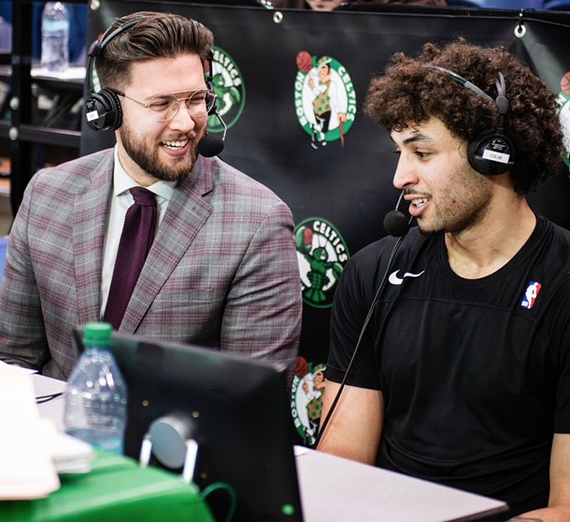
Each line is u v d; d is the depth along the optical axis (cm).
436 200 172
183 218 205
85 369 132
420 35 220
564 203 207
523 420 171
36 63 362
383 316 183
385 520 126
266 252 205
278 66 238
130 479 103
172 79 195
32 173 346
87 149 263
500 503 133
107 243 209
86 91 262
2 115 348
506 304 173
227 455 120
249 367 116
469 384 172
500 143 166
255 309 204
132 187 207
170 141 198
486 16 216
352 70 229
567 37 205
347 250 235
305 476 142
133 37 195
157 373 125
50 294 210
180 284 202
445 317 176
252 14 240
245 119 243
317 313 239
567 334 168
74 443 109
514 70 174
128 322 202
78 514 96
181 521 103
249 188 211
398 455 179
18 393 122
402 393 180
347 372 183
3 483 95
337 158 233
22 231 216
